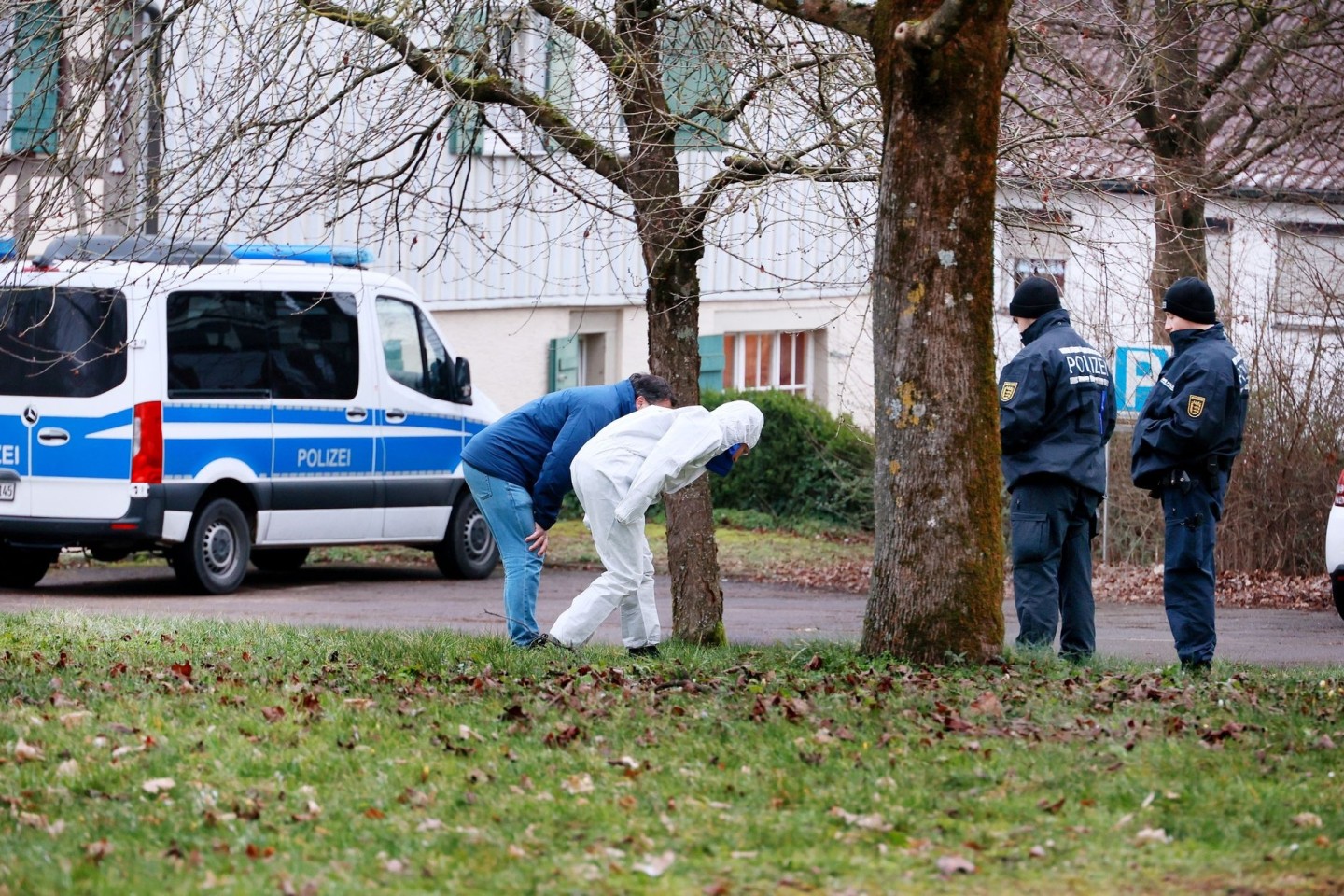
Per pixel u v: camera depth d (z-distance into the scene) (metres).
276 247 20.66
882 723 11.34
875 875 8.27
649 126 16.80
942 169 13.30
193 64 16.58
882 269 13.71
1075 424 15.22
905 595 13.89
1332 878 8.21
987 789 9.77
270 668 13.86
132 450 22.48
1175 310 14.62
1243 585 27.72
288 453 24.27
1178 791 9.65
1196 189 20.09
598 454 14.73
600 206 17.86
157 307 22.69
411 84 16.62
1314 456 28.77
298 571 28.16
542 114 17.20
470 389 26.83
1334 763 10.45
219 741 10.88
